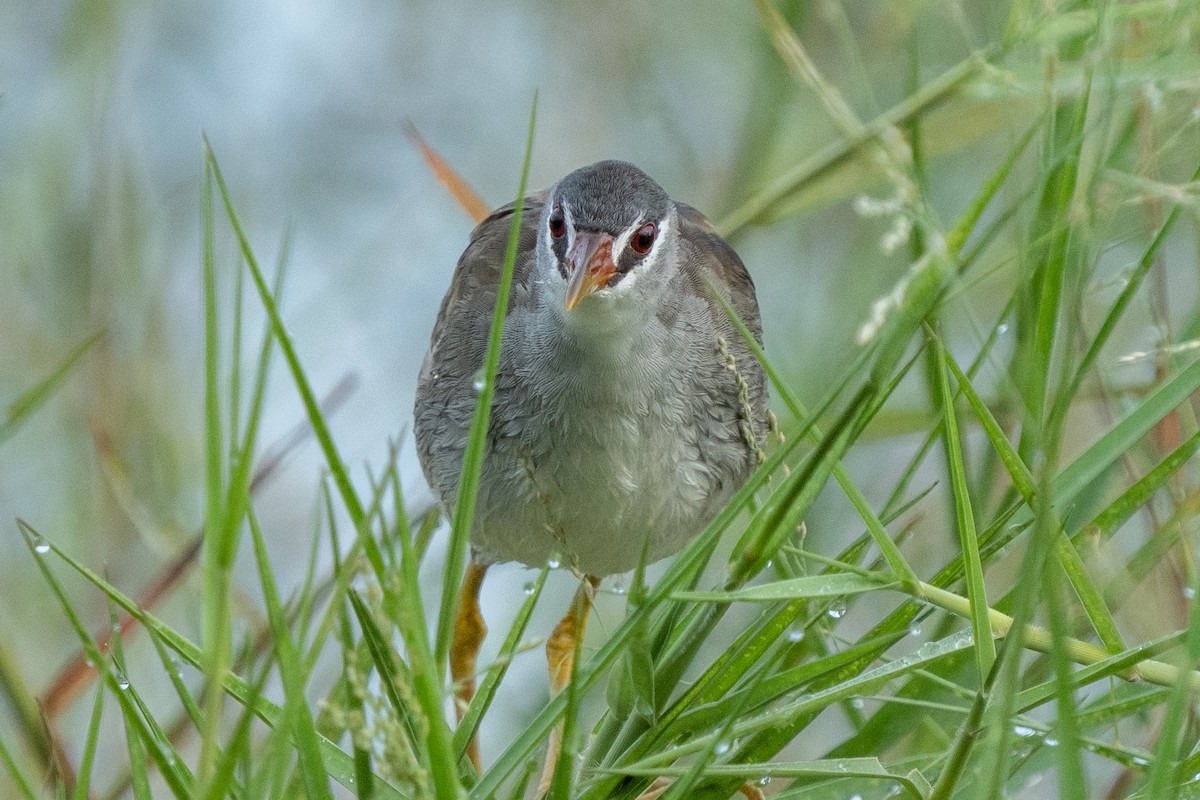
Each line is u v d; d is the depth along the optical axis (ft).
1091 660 20.76
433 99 54.70
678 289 31.32
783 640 21.53
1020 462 20.35
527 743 19.44
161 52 53.93
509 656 19.21
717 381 31.68
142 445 41.70
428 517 32.19
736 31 48.65
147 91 53.36
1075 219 19.79
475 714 19.86
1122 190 23.99
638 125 50.47
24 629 40.04
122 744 37.99
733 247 39.65
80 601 40.73
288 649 18.19
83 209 45.70
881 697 21.21
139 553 40.32
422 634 17.84
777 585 19.81
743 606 37.40
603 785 21.03
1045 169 20.95
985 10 38.45
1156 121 26.61
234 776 20.03
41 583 41.09
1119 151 26.17
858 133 28.40
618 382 30.25
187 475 42.78
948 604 20.27
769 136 42.37
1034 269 22.95
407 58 55.01
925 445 22.44
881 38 42.57
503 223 34.63
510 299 31.71
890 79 42.37
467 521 19.13
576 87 51.08
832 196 36.37
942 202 42.70
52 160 45.78
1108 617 20.79
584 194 30.40
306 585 18.66
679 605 21.11
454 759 19.16
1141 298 37.70
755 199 36.83
